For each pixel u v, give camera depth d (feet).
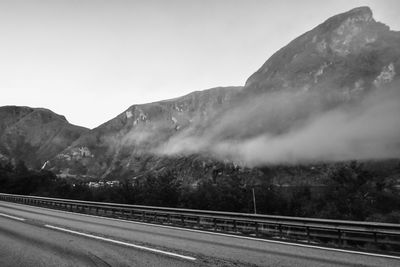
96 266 30.58
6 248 38.34
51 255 34.88
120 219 76.74
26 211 86.99
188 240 46.09
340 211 184.65
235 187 245.86
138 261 32.42
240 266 30.86
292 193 246.68
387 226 42.86
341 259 34.14
